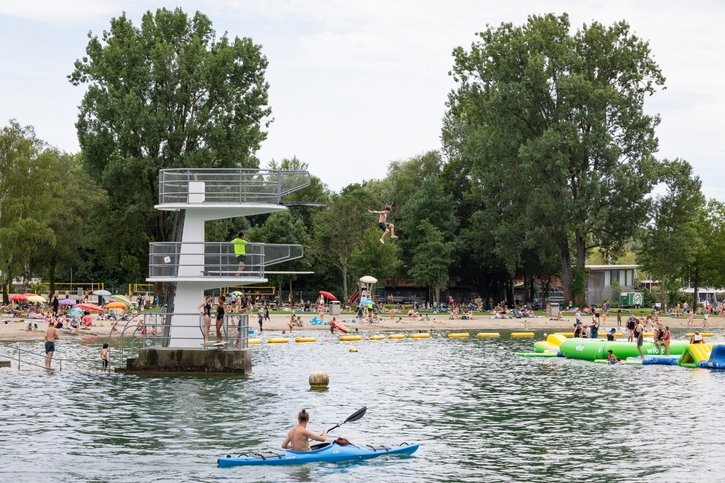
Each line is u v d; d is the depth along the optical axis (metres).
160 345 53.47
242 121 102.06
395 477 27.91
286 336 85.88
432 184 135.50
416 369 58.31
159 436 33.72
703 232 136.75
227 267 50.50
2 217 103.19
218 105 101.44
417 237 134.38
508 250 122.00
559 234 119.19
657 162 119.31
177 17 104.44
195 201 50.31
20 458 30.02
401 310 121.62
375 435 34.72
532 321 107.75
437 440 33.72
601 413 40.06
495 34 127.12
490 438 34.19
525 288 141.50
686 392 46.88
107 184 98.62
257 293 121.50
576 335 71.69
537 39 117.44
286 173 51.31
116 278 136.75
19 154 105.75
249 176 50.91
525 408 41.50
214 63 98.88
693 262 135.38
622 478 27.97
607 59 118.56
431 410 40.81
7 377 49.56
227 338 50.91
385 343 80.50
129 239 108.94
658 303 145.12
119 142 98.06
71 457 30.19
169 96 99.75
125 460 29.81
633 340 69.19
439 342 82.38
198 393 44.38
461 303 144.88
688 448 32.38
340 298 138.25
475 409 41.16
